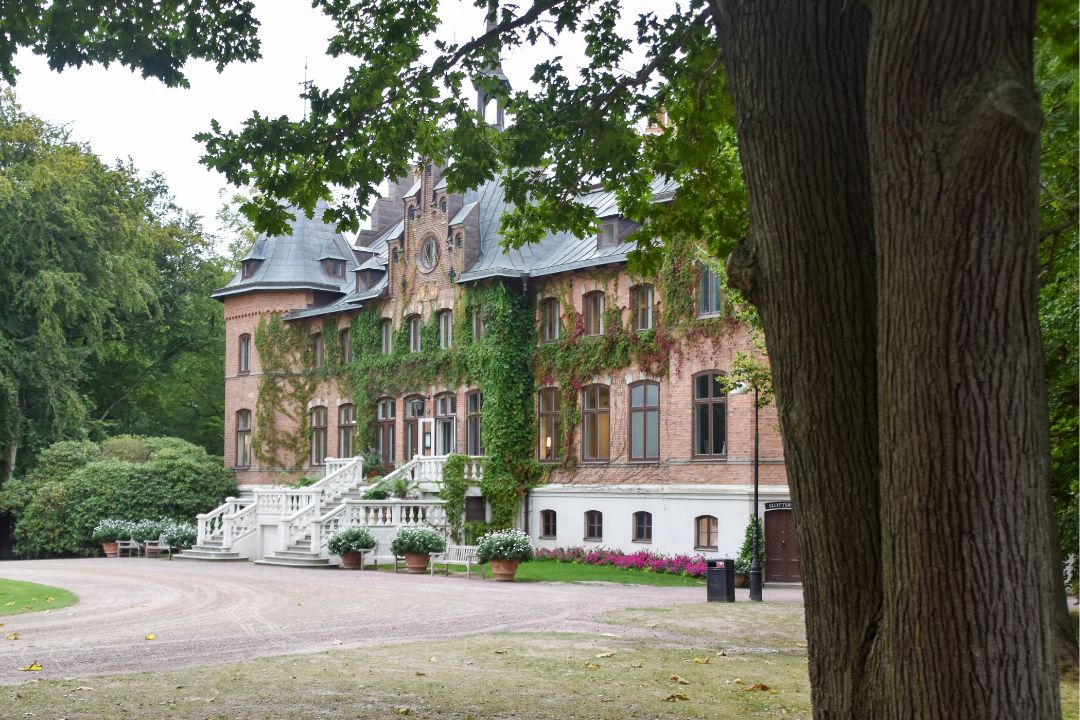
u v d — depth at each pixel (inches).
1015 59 173.8
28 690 391.9
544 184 441.1
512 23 378.9
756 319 863.7
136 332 2170.3
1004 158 170.1
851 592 201.6
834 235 208.4
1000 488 172.6
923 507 175.6
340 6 389.7
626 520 1222.9
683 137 411.5
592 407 1294.3
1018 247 173.9
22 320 1679.4
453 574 1097.4
